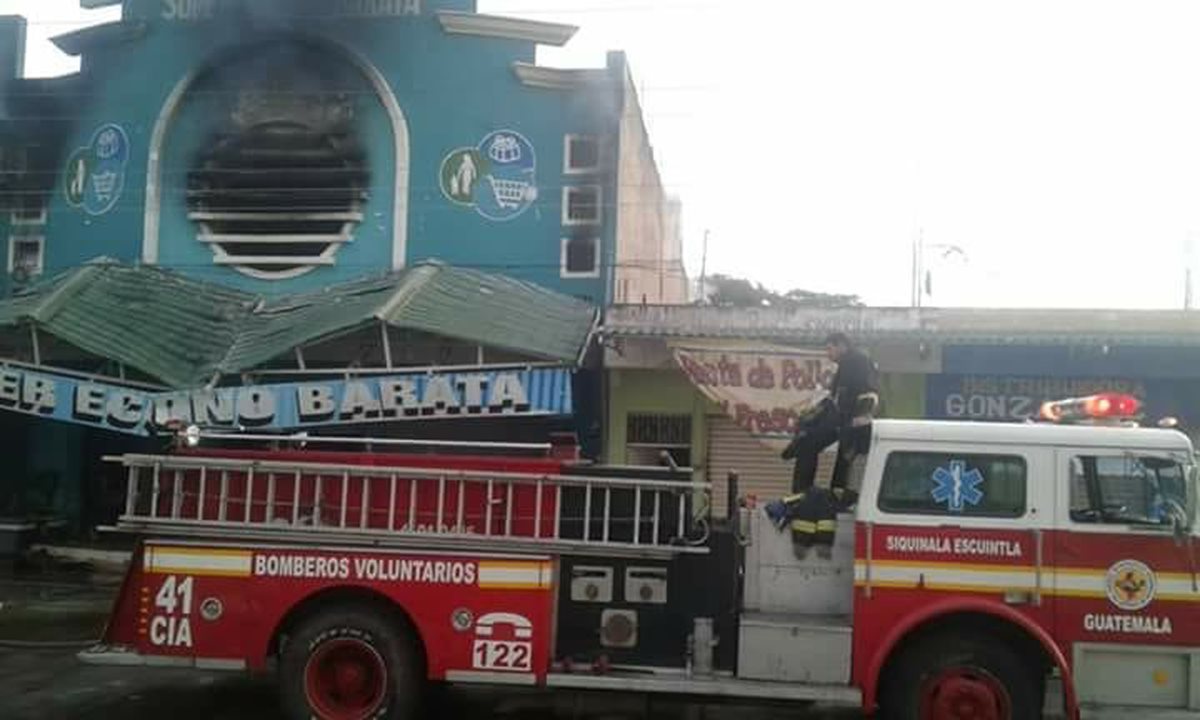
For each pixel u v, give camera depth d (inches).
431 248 653.9
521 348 542.9
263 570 299.6
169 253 669.3
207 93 679.1
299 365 555.5
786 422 565.9
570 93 657.6
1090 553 279.1
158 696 346.0
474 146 658.2
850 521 298.0
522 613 293.0
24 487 666.2
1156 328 551.2
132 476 304.3
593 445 613.0
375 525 299.7
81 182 684.7
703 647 290.7
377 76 665.0
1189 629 273.7
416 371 546.0
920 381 595.5
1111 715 274.7
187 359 570.3
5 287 687.1
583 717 331.9
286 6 672.4
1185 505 279.1
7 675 375.2
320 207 663.8
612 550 293.7
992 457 286.4
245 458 306.5
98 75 689.6
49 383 553.0
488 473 298.7
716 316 578.9
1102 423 300.8
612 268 642.2
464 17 658.2
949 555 282.5
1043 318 561.6
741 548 296.7
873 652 281.1
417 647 301.6
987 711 278.2
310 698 294.5
